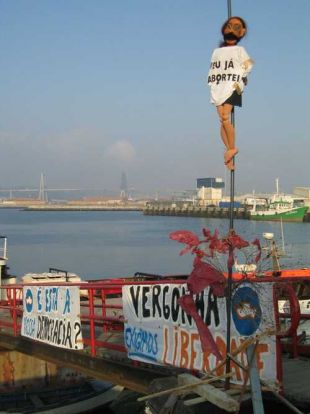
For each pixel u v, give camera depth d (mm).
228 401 5664
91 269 52906
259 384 5637
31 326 10578
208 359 6734
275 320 6199
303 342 9477
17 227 135625
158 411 6562
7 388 13344
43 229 125688
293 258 32125
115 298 16953
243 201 142000
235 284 6246
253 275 6781
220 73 5793
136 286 7957
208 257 6125
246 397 6129
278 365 6195
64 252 70188
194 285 6105
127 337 8148
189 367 7020
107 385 13906
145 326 7789
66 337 9430
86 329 12414
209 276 6105
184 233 6090
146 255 66062
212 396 5840
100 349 9539
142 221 160125
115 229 122375
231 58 5758
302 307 13453
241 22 5809
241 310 6309
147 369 7969
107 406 13297
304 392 6391
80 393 13734
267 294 6254
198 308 6891
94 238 94562
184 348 7109
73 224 149875
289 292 7457
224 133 5801
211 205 172250
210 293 6727
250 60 5793
